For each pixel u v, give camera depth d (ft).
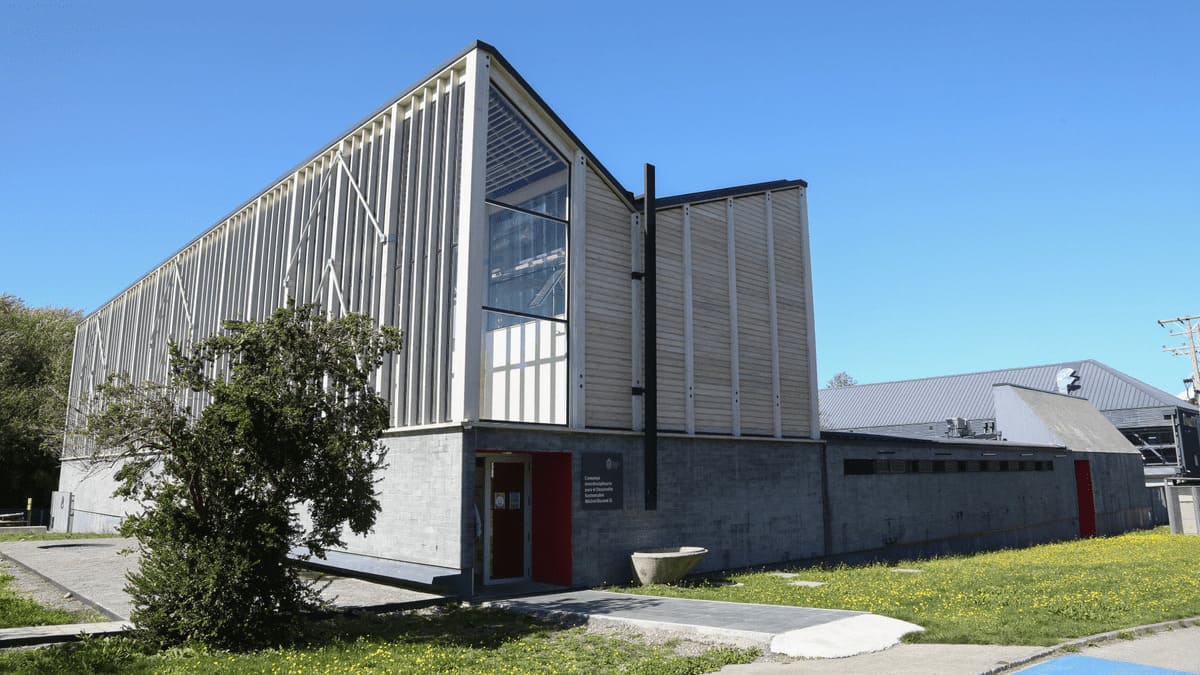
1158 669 27.35
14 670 27.09
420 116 59.21
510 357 59.26
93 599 43.47
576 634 36.01
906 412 213.66
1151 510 143.84
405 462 53.47
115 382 114.32
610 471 55.83
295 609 35.40
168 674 27.96
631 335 60.18
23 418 149.18
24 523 150.51
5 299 177.99
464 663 30.45
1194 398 194.70
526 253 59.16
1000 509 97.45
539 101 56.85
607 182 60.54
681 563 54.13
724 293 67.56
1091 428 134.10
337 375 36.55
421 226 56.44
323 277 66.64
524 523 55.36
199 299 91.09
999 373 209.67
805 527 69.97
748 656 30.63
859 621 35.17
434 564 49.37
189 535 33.99
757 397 68.54
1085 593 44.19
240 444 34.14
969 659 28.37
